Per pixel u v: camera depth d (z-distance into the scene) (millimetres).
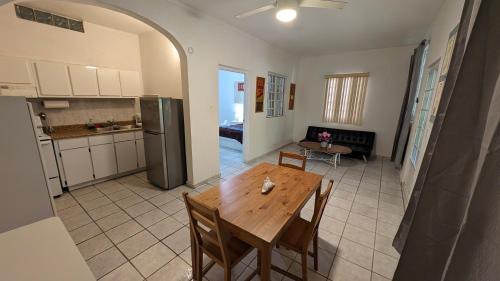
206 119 3223
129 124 4082
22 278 719
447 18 2236
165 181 3062
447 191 760
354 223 2361
